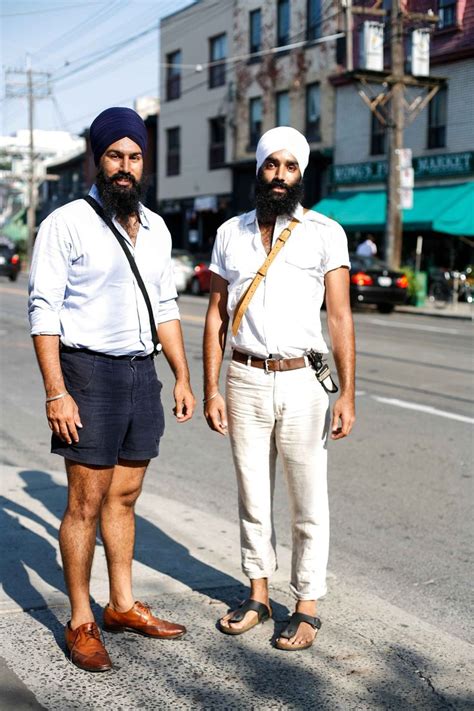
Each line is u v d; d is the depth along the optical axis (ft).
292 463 11.66
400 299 68.95
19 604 12.52
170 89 126.93
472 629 12.58
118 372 10.78
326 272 11.64
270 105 104.73
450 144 80.59
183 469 21.52
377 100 72.54
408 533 16.89
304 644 11.44
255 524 11.96
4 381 34.40
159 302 11.35
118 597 11.72
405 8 72.38
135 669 10.78
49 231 10.55
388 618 12.67
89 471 10.77
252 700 10.10
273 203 11.27
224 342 12.25
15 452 23.13
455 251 80.48
